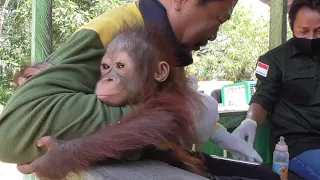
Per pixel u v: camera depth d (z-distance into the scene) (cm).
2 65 802
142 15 150
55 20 798
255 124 258
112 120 115
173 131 114
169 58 132
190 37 154
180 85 133
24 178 228
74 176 122
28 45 859
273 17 365
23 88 117
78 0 921
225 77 1110
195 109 135
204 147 250
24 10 846
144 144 109
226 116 293
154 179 104
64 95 116
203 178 106
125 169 112
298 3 271
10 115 115
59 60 129
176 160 134
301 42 272
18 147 114
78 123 112
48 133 112
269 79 281
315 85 271
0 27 861
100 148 107
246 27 1142
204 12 149
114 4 902
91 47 133
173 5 148
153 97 121
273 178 181
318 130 266
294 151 267
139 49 125
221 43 1138
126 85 122
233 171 180
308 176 255
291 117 272
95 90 125
